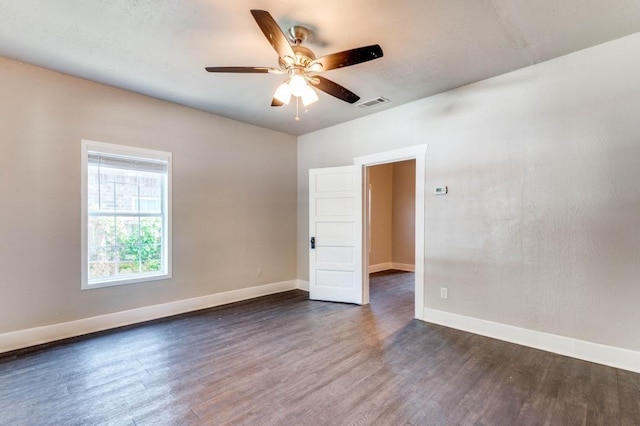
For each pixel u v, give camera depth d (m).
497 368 2.63
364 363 2.73
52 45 2.72
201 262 4.34
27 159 3.08
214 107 4.18
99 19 2.35
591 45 2.70
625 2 2.14
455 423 1.95
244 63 3.02
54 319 3.22
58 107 3.24
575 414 2.04
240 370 2.62
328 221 4.78
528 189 3.07
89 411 2.08
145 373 2.57
